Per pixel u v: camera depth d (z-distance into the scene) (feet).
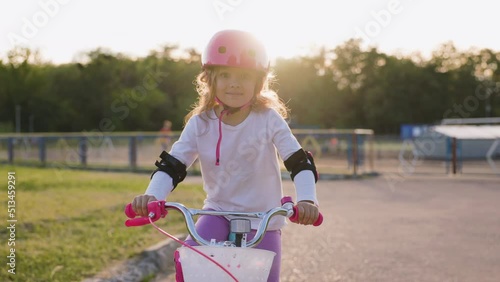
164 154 9.10
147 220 7.99
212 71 9.34
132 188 35.14
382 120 210.59
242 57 9.01
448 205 31.96
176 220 23.73
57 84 194.39
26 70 191.52
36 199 27.71
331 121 218.79
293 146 9.29
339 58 213.25
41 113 191.62
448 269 17.51
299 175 8.99
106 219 22.93
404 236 22.81
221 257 7.29
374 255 19.42
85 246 18.07
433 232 23.65
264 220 7.88
